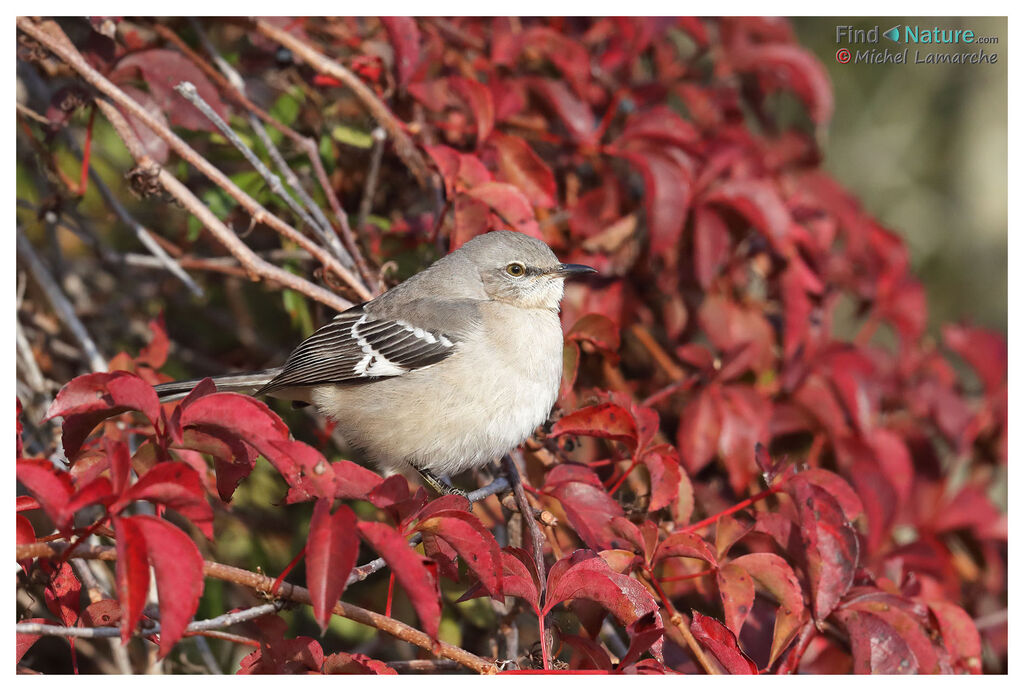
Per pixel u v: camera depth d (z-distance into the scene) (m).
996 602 10.26
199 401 5.25
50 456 8.12
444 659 6.16
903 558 8.86
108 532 5.41
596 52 10.85
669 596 8.12
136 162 8.38
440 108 9.38
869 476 8.98
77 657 8.59
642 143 9.54
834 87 17.31
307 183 10.11
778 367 10.20
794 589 6.41
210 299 11.17
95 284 11.21
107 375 5.46
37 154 9.33
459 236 8.79
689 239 9.88
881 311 10.82
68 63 8.08
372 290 9.39
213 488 9.04
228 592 9.43
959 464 10.55
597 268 9.63
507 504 7.66
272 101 9.98
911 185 17.81
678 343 10.09
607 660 5.89
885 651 6.30
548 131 10.48
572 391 9.21
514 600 7.49
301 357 8.72
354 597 9.33
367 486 5.30
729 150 9.59
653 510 6.99
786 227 9.25
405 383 8.36
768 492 6.85
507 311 8.49
